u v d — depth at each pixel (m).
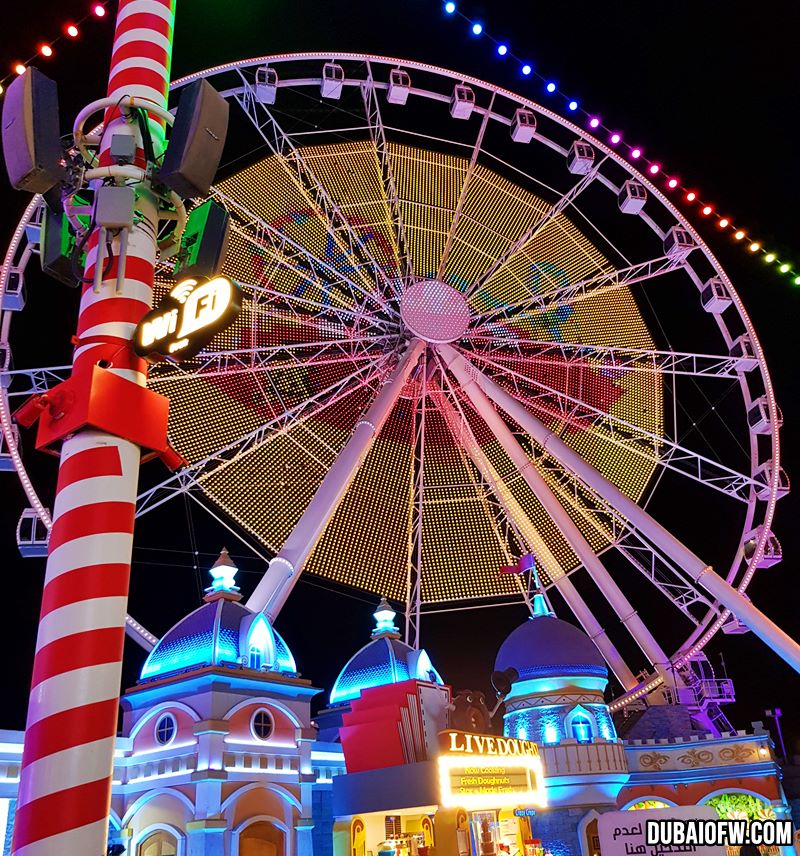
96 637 6.79
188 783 18.27
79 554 7.00
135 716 20.38
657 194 33.88
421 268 34.72
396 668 27.05
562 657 29.17
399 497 33.94
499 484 33.25
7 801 17.17
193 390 29.25
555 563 33.53
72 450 7.41
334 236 32.34
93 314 7.87
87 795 6.34
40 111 8.00
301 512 30.25
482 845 21.17
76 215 8.55
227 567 22.44
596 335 36.97
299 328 32.25
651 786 29.67
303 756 20.48
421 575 33.44
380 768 19.80
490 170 37.50
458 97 32.88
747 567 31.14
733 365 33.62
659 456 34.66
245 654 20.66
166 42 9.54
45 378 24.91
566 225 37.72
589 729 28.19
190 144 7.93
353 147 34.66
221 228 8.34
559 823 26.48
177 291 7.69
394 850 20.22
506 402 32.81
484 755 21.25
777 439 31.75
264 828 18.80
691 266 34.81
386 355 33.34
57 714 6.47
